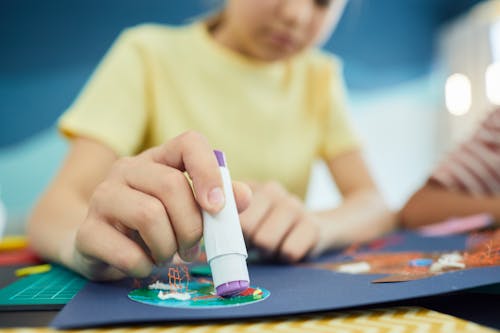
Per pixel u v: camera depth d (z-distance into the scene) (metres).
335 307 0.39
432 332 0.36
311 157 1.22
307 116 1.23
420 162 3.89
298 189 1.20
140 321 0.38
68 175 0.79
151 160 0.48
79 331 0.37
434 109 3.95
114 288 0.47
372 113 3.87
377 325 0.37
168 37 1.17
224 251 0.42
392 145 3.88
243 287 0.42
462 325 0.37
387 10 3.93
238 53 1.15
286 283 0.48
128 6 3.64
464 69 3.61
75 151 0.86
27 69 3.51
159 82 1.09
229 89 1.13
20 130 3.47
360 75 3.88
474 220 0.85
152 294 0.44
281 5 0.91
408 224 0.98
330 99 1.24
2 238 0.90
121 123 0.95
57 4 3.55
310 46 1.00
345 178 1.18
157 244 0.45
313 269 0.56
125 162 0.49
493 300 0.44
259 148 1.14
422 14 3.97
